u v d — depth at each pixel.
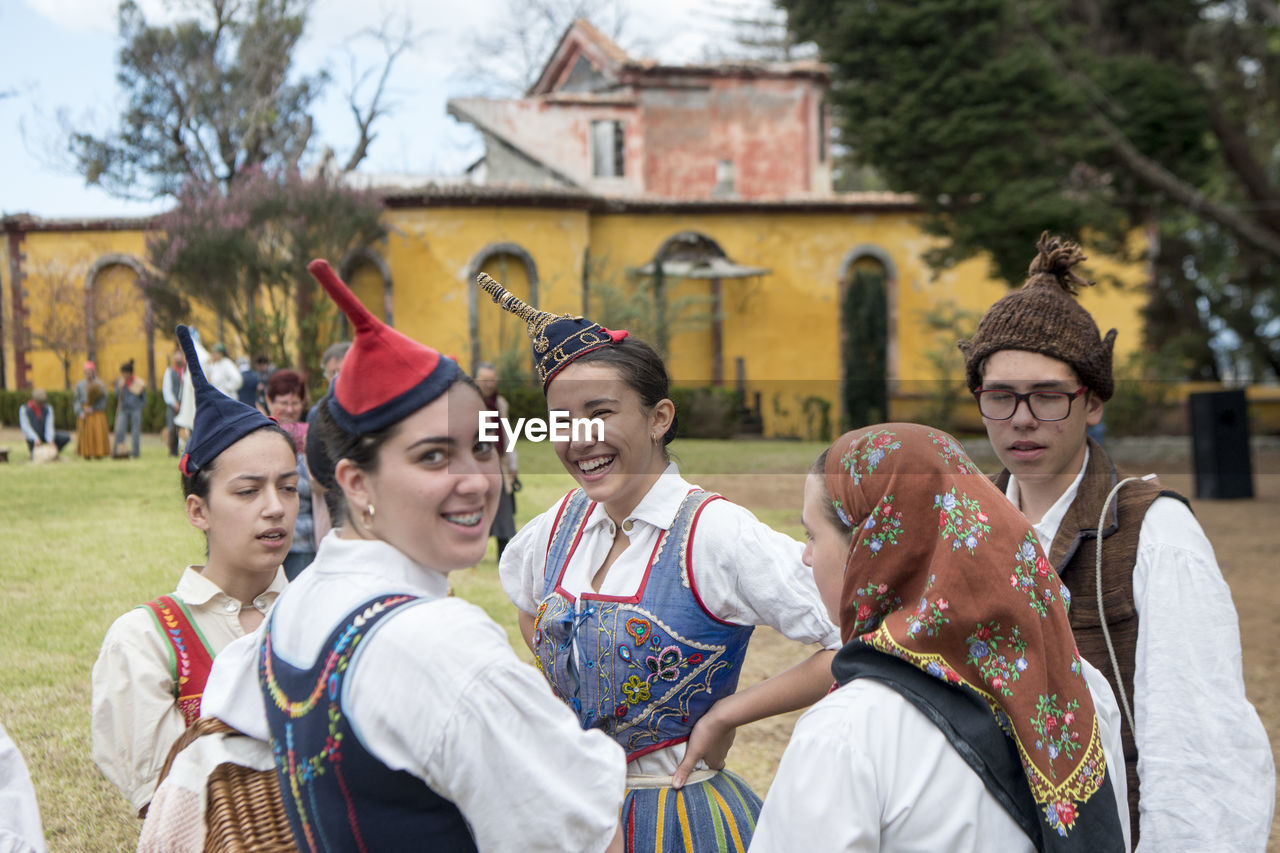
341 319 18.36
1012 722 1.48
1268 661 6.25
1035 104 15.96
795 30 17.28
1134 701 1.92
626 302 19.84
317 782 1.30
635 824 1.96
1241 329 21.34
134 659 2.22
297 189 18.36
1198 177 17.86
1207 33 17.81
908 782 1.46
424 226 19.73
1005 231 16.28
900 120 16.09
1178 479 15.08
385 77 31.02
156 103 29.11
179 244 18.17
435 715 1.25
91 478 11.99
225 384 13.66
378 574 1.40
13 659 5.12
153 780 2.20
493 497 1.43
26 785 1.76
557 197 20.09
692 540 2.00
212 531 2.36
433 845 1.30
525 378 18.45
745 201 21.53
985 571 1.50
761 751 4.67
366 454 1.37
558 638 2.08
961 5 15.56
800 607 1.94
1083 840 1.47
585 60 25.58
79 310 22.27
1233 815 1.76
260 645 1.50
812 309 21.84
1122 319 21.39
